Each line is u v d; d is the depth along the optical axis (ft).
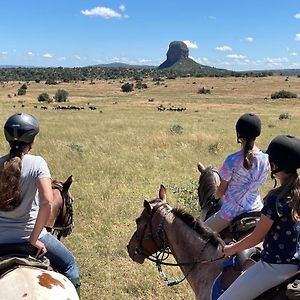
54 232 18.52
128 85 401.08
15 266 11.78
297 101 273.75
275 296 11.55
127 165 51.19
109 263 26.12
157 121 122.83
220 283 13.80
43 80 634.02
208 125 110.52
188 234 15.33
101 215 33.83
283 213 11.02
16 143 12.31
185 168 50.96
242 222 15.38
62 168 48.62
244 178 15.46
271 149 11.22
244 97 321.11
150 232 16.02
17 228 12.27
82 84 501.56
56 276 11.76
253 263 13.23
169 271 24.81
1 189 11.84
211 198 18.56
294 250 11.30
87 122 114.42
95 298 22.39
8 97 306.14
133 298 22.52
